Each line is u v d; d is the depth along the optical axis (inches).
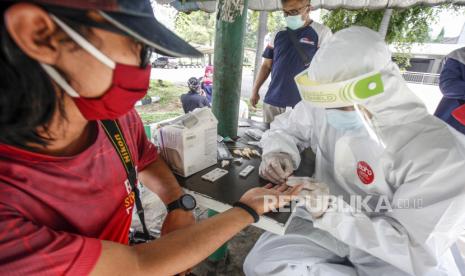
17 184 18.1
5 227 15.8
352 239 34.5
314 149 53.3
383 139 35.2
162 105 239.0
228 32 50.0
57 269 16.6
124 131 30.1
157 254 21.8
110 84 18.9
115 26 16.0
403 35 137.4
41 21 14.9
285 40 87.7
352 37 33.6
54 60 16.4
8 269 15.3
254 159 48.6
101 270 18.4
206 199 37.1
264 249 44.7
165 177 38.1
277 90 90.8
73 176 21.8
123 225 29.2
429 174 31.4
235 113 57.6
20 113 16.4
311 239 42.3
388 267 37.2
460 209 30.2
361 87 30.9
